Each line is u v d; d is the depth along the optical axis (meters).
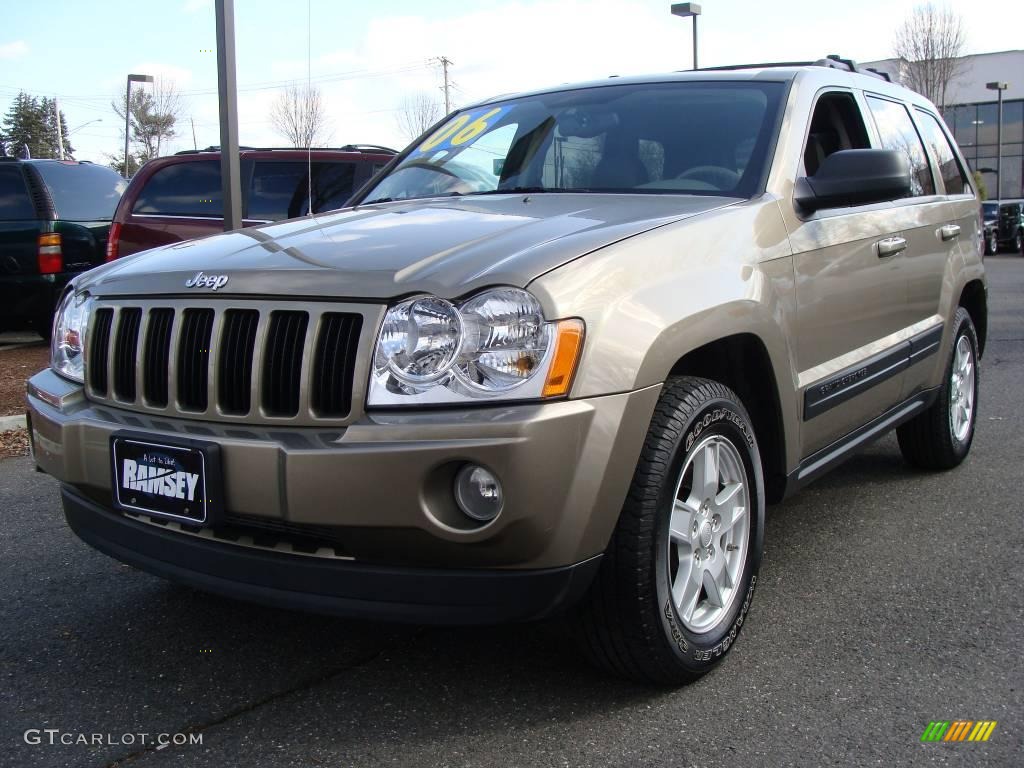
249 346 2.51
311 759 2.40
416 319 2.32
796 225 3.23
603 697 2.68
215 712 2.65
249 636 3.14
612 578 2.47
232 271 2.61
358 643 3.06
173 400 2.62
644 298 2.50
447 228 2.79
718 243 2.85
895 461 5.21
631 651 2.56
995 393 7.12
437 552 2.29
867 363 3.69
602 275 2.44
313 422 2.40
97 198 10.37
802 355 3.22
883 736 2.47
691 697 2.68
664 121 3.60
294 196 9.12
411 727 2.54
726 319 2.73
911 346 4.13
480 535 2.24
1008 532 4.04
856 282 3.61
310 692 2.75
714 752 2.40
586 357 2.32
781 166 3.30
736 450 2.87
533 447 2.21
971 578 3.54
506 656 2.94
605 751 2.41
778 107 3.51
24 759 2.42
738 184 3.25
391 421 2.30
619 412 2.36
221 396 2.54
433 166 3.96
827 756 2.38
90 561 3.87
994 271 22.53
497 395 2.26
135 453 2.57
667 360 2.49
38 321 9.86
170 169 9.25
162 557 2.66
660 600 2.53
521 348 2.28
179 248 3.06
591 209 3.00
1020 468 5.04
